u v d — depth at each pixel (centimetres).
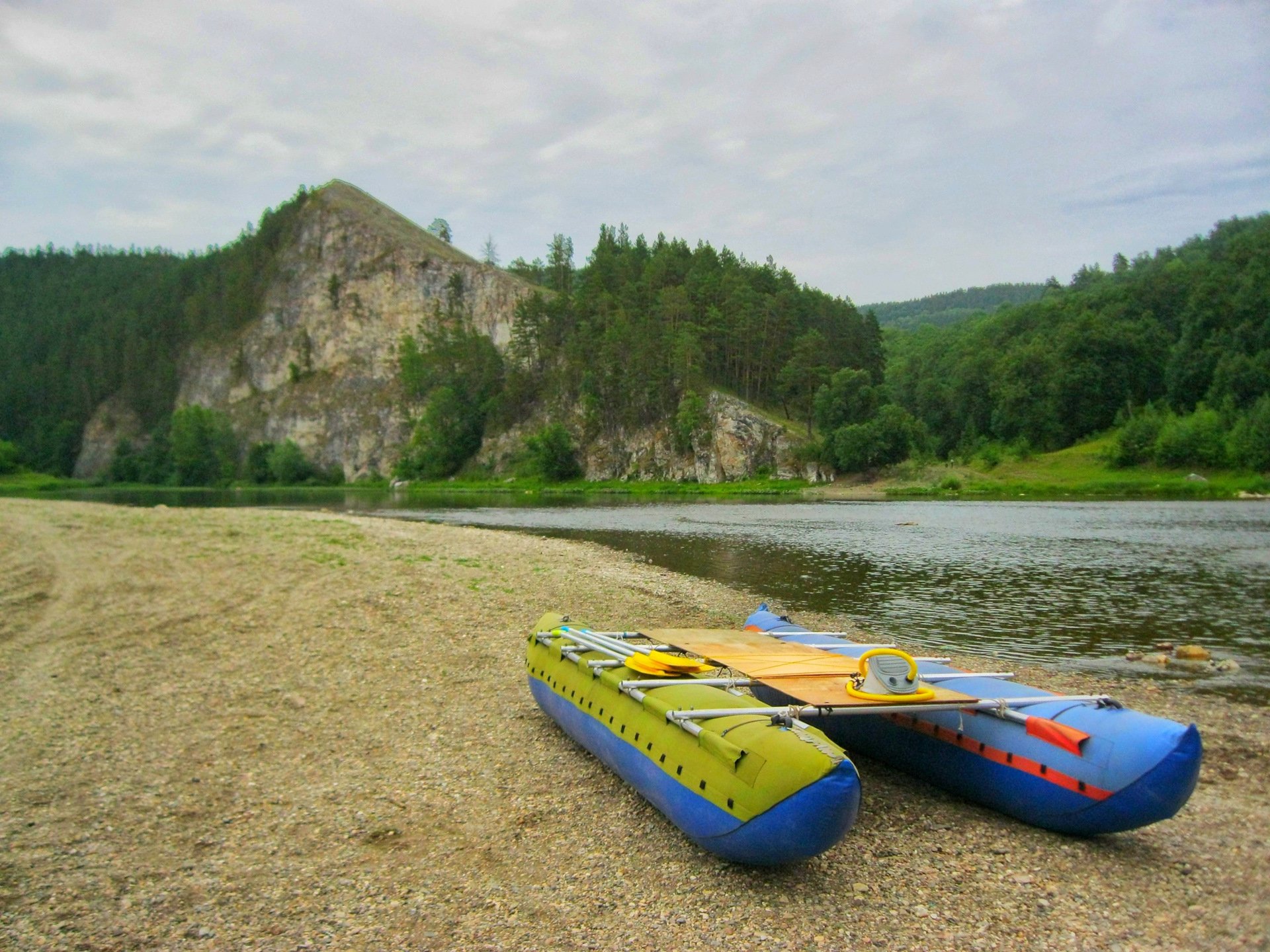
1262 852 812
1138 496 8188
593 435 13325
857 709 817
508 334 18025
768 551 3684
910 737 974
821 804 647
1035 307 18225
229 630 1662
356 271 19400
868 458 10569
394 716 1202
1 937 626
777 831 663
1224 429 9944
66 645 1524
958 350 18588
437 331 18125
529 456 13600
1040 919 680
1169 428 9956
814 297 15375
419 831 830
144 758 1013
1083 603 2367
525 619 1889
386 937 638
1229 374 11594
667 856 777
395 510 7125
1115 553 3516
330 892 705
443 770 997
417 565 2594
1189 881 748
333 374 18450
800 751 675
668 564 3219
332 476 16338
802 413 13325
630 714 885
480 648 1603
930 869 763
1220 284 14025
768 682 912
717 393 12369
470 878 734
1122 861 786
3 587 2031
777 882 731
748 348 13412
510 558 3072
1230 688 1487
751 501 8500
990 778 870
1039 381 13250
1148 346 13538
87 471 19025
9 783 927
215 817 854
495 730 1147
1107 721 801
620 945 630
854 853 794
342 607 1891
